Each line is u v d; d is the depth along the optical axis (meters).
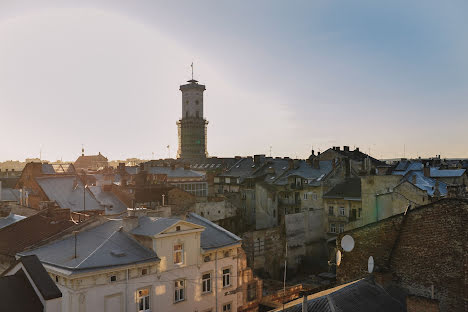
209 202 66.56
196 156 153.75
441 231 19.81
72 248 28.52
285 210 77.06
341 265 24.47
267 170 92.25
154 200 60.59
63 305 25.03
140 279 27.41
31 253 29.06
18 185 64.69
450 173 65.25
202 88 157.25
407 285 20.67
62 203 52.28
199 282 31.50
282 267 57.75
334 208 66.50
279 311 18.77
